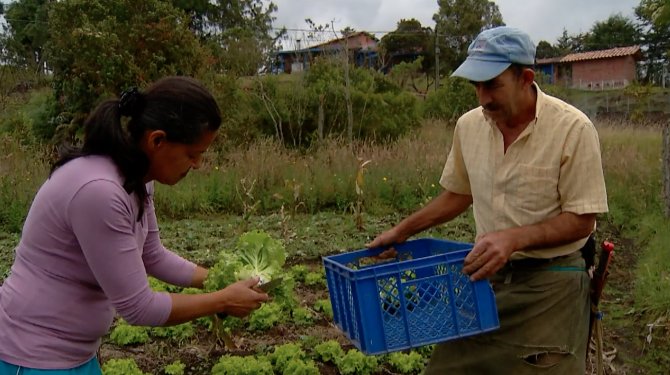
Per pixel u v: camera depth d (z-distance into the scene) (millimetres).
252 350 6105
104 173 2650
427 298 3201
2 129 19016
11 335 2717
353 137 18734
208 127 2727
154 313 2766
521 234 3262
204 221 11945
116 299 2699
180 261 3443
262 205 12898
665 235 9312
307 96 18812
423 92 34875
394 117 19391
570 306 3512
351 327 3293
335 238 10539
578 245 3568
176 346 6273
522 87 3369
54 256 2711
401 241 4004
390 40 43406
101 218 2600
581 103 31188
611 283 8250
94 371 2951
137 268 2721
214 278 3412
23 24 44750
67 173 2666
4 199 11875
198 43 18953
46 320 2711
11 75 29500
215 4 37406
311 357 5965
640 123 24422
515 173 3486
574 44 66750
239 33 23125
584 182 3338
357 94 18766
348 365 5660
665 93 30516
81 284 2758
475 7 43219
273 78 19469
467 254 3205
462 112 24062
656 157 14578
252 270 3490
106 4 17953
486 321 3246
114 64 17297
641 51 53375
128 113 2689
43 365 2697
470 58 3316
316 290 8133
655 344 6199
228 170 13547
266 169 13211
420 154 14320
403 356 5750
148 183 3049
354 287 3111
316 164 13734
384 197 13141
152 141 2680
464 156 3787
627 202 12133
